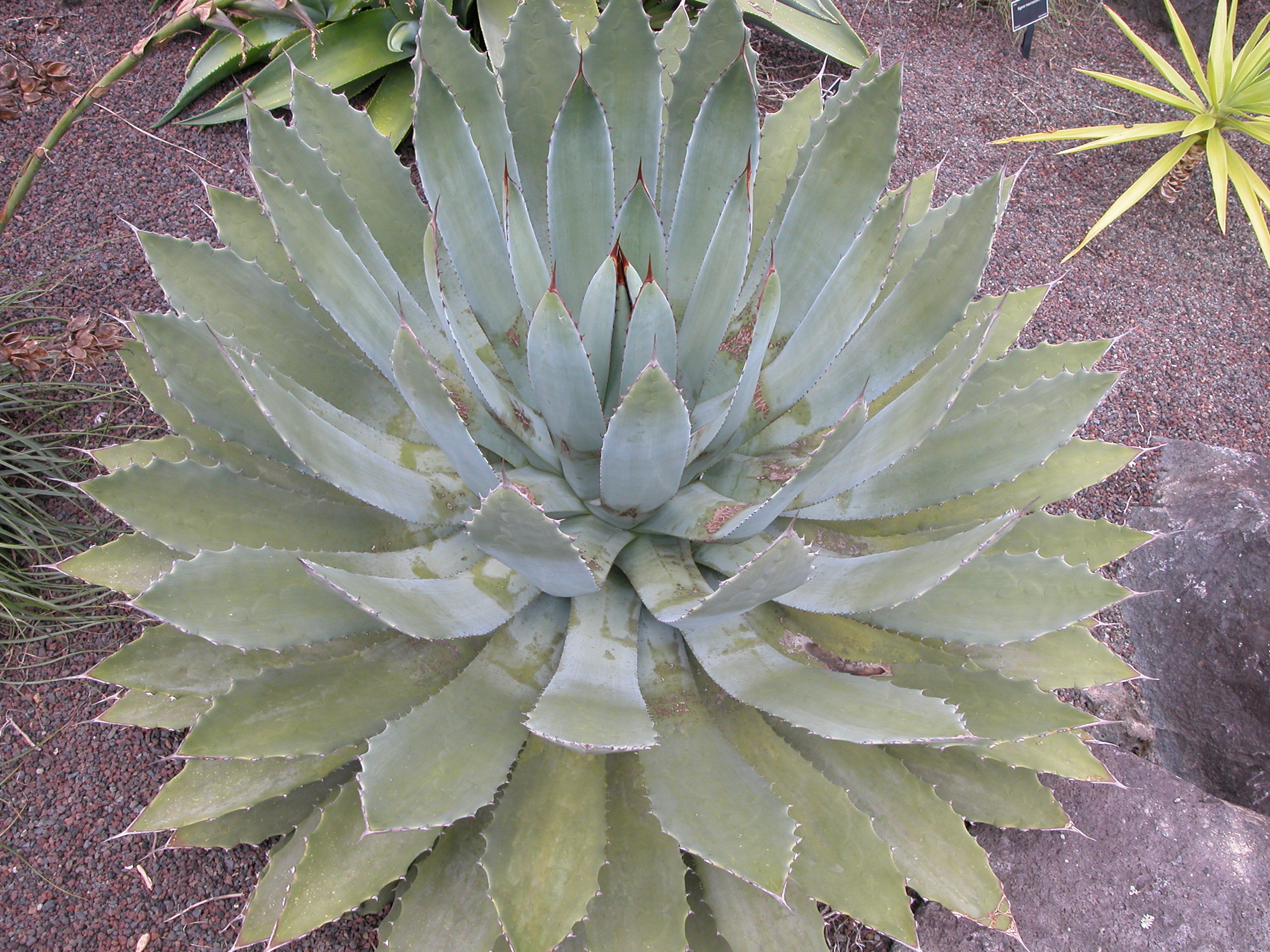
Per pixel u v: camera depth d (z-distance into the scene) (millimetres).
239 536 1336
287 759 1292
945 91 2637
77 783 1472
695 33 1563
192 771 1276
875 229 1379
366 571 1312
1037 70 2760
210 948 1366
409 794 1111
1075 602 1313
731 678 1317
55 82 1467
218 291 1412
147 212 2023
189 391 1287
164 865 1417
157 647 1314
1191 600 1764
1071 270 2254
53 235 1965
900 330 1464
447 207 1438
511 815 1186
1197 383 2084
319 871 1170
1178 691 1720
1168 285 2256
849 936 1445
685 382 1533
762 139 1787
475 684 1279
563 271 1573
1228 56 2207
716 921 1246
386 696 1272
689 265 1592
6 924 1361
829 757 1354
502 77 1578
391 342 1438
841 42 2438
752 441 1534
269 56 2215
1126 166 2520
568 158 1460
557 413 1354
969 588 1354
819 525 1521
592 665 1293
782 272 1548
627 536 1442
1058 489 1549
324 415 1397
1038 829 1373
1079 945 1406
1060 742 1400
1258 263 2342
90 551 1375
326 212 1488
